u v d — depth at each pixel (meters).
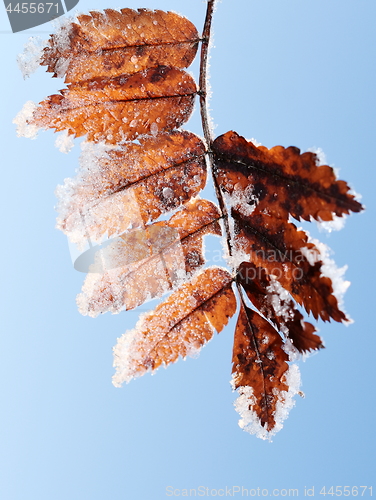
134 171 0.22
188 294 0.23
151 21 0.22
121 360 0.22
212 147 0.23
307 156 0.21
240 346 0.23
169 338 0.23
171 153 0.23
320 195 0.21
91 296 0.22
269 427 0.23
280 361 0.23
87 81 0.22
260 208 0.22
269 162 0.22
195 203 0.23
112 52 0.22
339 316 0.20
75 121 0.22
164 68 0.23
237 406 0.23
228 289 0.23
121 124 0.22
